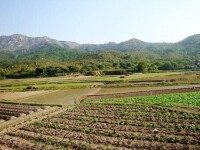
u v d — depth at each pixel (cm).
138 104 5231
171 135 3206
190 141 2953
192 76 10575
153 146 2858
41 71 15262
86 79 11281
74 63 19138
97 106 5322
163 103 5209
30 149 2964
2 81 12238
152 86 8469
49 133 3531
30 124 4066
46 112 4991
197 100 5416
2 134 3606
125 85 8762
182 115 4203
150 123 3781
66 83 10138
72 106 5538
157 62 17750
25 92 8425
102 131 3466
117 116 4325
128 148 2862
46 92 8206
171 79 9612
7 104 6256
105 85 9044
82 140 3177
